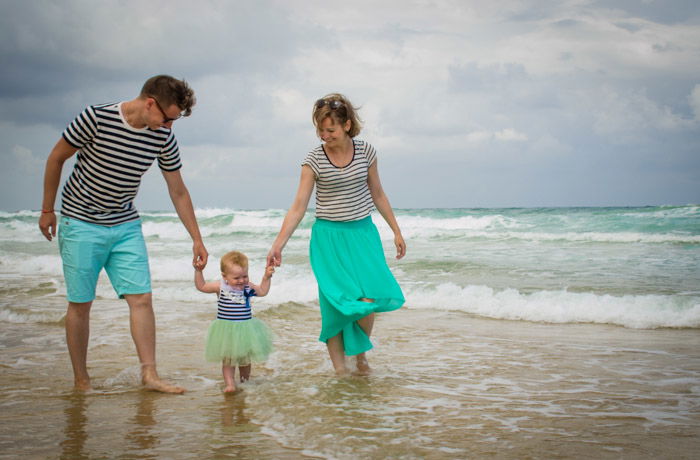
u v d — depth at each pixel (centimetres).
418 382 415
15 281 1079
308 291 872
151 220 3061
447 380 422
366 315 414
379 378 427
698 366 470
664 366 470
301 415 336
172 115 368
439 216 3114
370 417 331
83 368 405
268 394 384
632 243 1686
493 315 731
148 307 406
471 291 863
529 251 1523
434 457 270
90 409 356
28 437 305
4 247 2003
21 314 712
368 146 442
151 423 328
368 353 524
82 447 289
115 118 364
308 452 279
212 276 1104
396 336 607
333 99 413
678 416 334
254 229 2498
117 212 394
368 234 436
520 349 541
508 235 1911
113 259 400
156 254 1612
